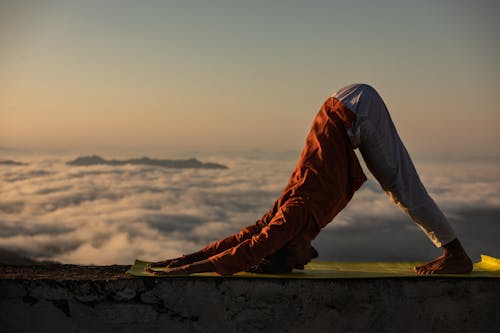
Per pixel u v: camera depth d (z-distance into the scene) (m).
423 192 2.75
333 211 2.71
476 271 2.79
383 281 2.54
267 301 2.49
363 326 2.52
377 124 2.66
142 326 2.46
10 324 2.42
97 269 2.84
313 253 2.74
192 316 2.47
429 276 2.56
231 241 2.86
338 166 2.67
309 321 2.50
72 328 2.44
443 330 2.55
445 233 2.70
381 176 2.78
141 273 2.55
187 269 2.48
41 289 2.43
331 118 2.70
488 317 2.57
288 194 2.74
